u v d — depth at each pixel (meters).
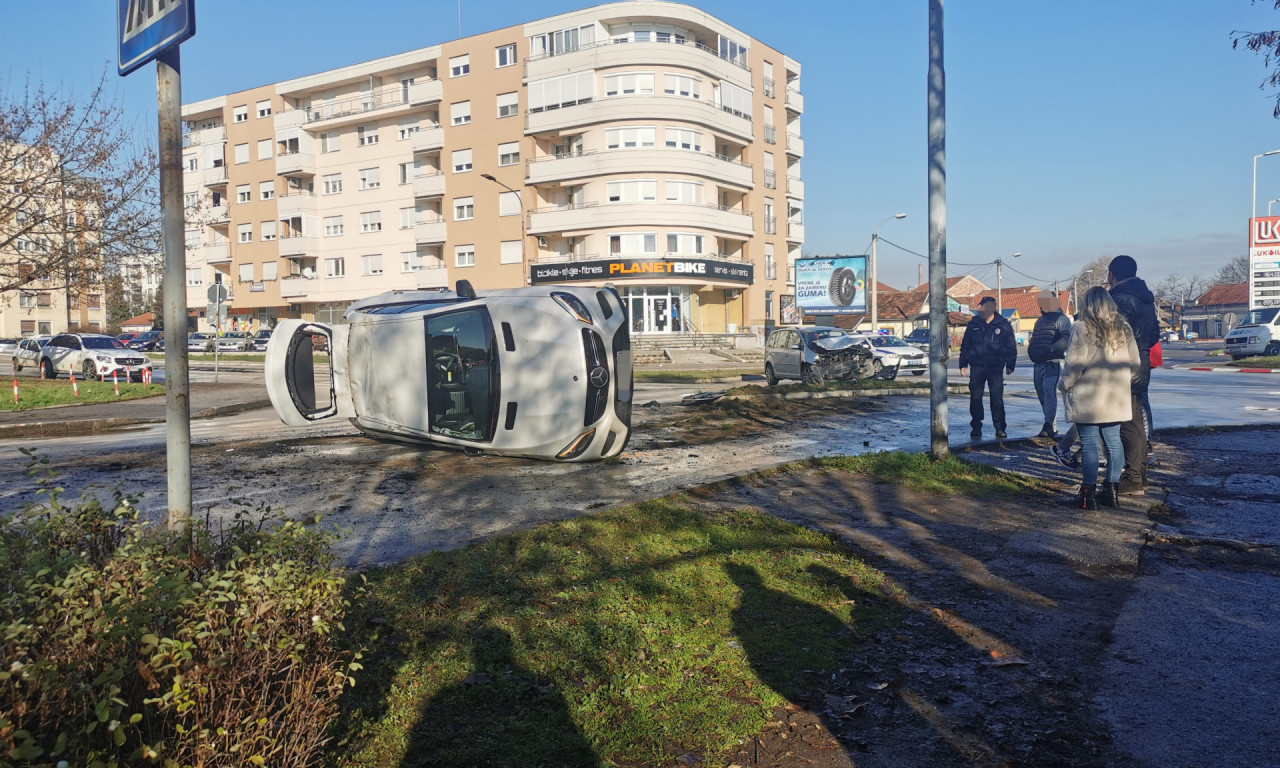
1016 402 16.56
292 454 9.95
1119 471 6.96
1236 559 5.50
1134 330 7.42
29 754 1.77
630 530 5.88
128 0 3.29
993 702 3.51
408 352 9.60
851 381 19.16
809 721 3.33
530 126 50.03
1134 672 3.79
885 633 4.24
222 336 55.66
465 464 9.26
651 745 3.10
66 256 22.28
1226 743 3.15
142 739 2.14
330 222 58.81
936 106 8.98
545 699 3.38
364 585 4.43
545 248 51.81
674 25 50.16
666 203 47.56
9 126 21.08
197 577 2.74
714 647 3.96
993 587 4.97
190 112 63.97
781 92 58.16
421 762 2.88
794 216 61.75
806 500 7.34
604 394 8.84
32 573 2.26
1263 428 11.60
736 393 16.67
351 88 57.53
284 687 2.46
